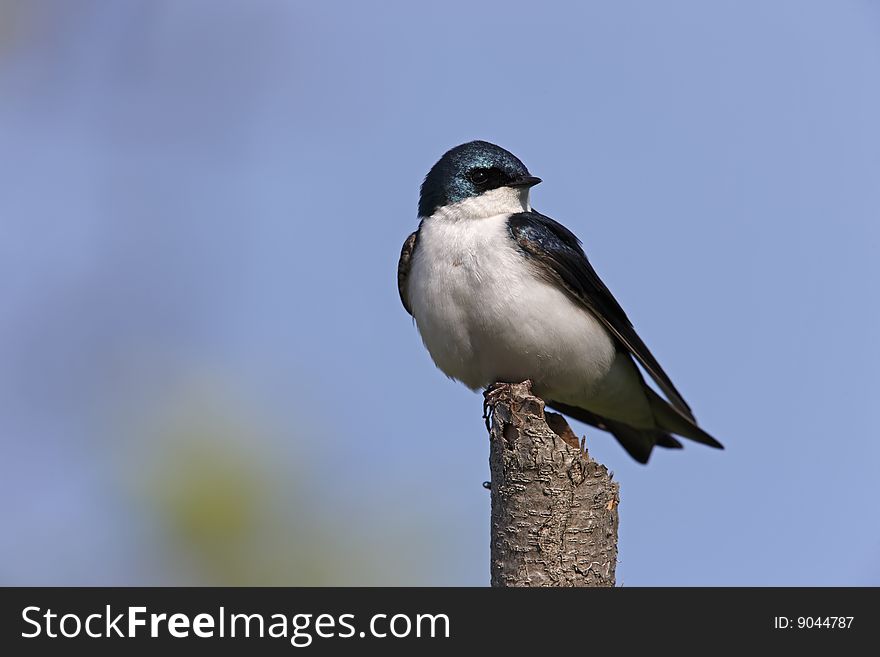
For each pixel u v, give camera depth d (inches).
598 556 315.0
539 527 314.0
